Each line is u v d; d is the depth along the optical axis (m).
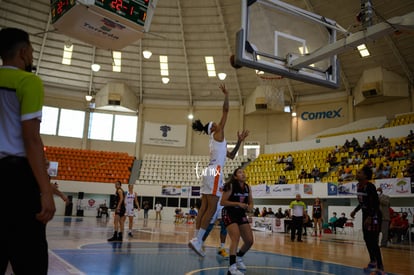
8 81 1.99
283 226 16.95
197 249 5.32
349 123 24.14
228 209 4.96
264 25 6.65
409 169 15.92
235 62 6.40
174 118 28.78
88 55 25.69
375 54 21.62
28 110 1.93
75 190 24.83
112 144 28.12
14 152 1.96
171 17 23.27
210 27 23.48
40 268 1.94
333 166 20.73
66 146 27.19
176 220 22.86
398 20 6.02
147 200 25.38
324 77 7.19
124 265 5.20
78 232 10.89
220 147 5.43
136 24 8.02
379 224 5.69
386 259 7.83
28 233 1.92
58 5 7.79
